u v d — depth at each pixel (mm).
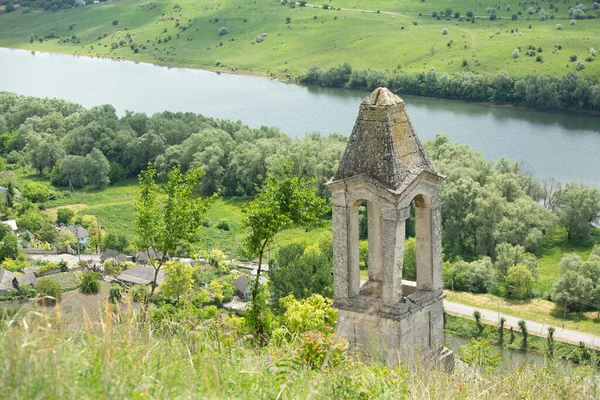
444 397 24141
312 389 20094
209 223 133500
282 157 142625
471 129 174375
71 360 19094
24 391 16984
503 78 198250
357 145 30938
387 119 30391
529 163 150125
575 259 98312
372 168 30516
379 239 32781
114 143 167125
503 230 117500
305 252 96812
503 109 193000
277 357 24828
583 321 88375
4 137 187000
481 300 96625
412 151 31078
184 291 76438
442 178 31375
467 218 120312
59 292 90312
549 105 189500
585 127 174125
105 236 125688
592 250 113625
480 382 27094
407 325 30844
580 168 146750
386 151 30297
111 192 156000
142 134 172875
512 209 119625
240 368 23297
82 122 177500
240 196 150000
